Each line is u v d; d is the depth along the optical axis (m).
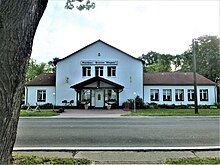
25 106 30.47
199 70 50.84
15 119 2.95
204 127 11.81
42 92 33.25
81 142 7.64
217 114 20.89
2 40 2.81
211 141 7.81
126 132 9.98
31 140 8.02
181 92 33.84
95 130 10.66
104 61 32.75
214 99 33.84
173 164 4.88
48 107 31.81
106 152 6.04
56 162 4.97
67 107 31.95
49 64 59.53
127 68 32.88
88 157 5.54
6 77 2.81
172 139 8.19
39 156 5.52
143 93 33.28
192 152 6.08
